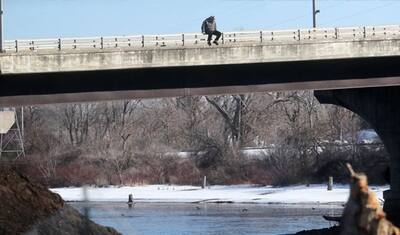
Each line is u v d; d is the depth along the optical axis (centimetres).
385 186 11150
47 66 6525
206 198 11681
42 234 2850
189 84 6869
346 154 12506
